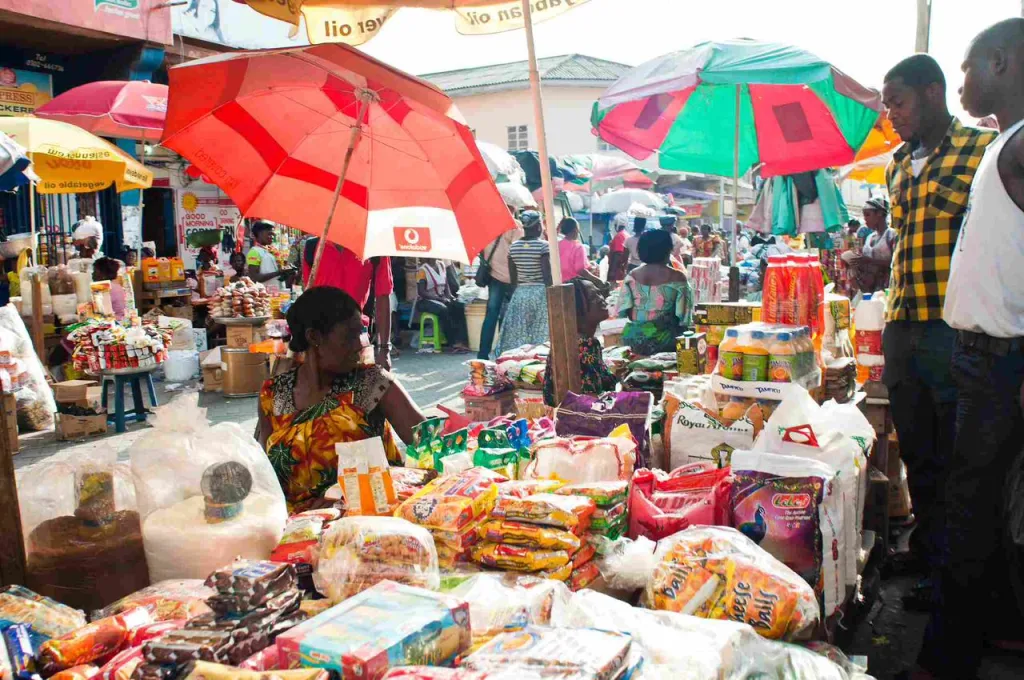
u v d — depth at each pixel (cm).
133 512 223
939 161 352
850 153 619
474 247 386
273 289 1159
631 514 256
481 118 3238
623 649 160
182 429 224
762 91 599
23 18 1161
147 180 1030
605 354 524
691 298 566
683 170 679
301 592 186
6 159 464
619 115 624
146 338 771
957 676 293
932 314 361
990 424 272
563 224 884
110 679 157
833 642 246
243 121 354
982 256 264
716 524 246
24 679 159
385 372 305
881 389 425
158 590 193
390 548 194
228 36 1524
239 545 206
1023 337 262
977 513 280
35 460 654
